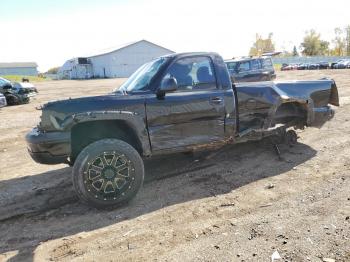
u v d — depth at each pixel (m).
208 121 5.02
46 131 4.34
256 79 15.76
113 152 4.23
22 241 3.68
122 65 76.19
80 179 4.13
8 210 4.49
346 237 3.35
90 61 79.50
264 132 5.73
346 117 9.41
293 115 6.47
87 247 3.49
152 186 5.04
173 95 4.79
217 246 3.35
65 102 4.34
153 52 78.56
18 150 7.95
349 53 87.81
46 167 6.38
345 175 5.02
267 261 3.06
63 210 4.41
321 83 6.49
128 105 4.49
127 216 4.13
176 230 3.72
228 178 5.21
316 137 7.34
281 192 4.57
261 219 3.85
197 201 4.44
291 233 3.50
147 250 3.37
